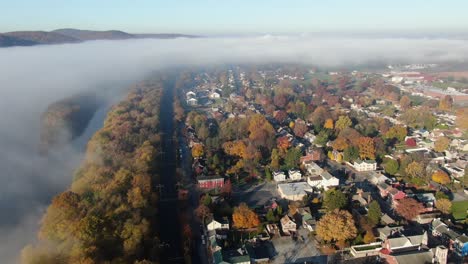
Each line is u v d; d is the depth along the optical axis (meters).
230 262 194.00
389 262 192.88
